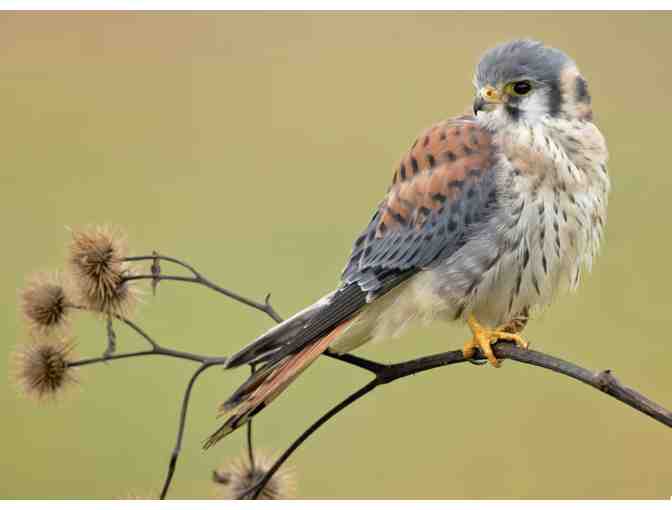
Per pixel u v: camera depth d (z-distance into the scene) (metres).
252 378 8.11
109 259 8.41
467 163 8.91
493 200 8.81
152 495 7.80
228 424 7.95
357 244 9.18
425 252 8.95
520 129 8.89
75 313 11.49
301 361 8.29
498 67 8.95
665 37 20.44
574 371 7.07
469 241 8.85
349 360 7.80
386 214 9.11
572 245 8.91
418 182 9.04
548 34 21.09
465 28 21.75
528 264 8.83
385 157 18.70
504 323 9.10
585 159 8.89
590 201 8.90
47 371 8.42
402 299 9.12
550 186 8.77
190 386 7.91
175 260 8.34
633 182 17.23
